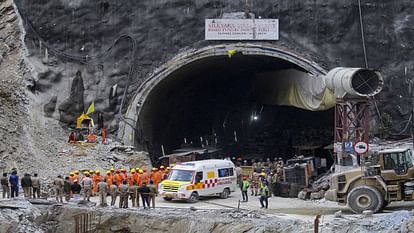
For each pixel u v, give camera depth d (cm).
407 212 5100
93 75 8862
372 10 8631
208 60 9188
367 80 6825
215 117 11419
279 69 10244
